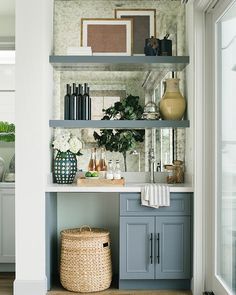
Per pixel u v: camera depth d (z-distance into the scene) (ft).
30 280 12.64
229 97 11.05
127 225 13.08
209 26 12.89
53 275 14.19
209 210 12.84
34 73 12.74
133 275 13.08
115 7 15.23
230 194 11.02
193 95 13.02
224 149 11.64
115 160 14.92
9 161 17.17
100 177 14.75
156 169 14.93
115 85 15.03
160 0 15.20
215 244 12.44
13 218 15.29
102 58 13.66
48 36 13.69
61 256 13.38
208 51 12.88
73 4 15.21
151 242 13.05
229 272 11.14
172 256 13.08
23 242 12.69
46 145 13.30
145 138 14.90
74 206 15.03
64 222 15.05
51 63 13.82
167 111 13.98
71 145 14.08
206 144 12.86
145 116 14.47
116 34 15.19
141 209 13.05
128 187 13.00
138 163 14.92
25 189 12.70
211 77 12.85
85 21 15.19
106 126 13.73
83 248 12.92
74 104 14.06
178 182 14.30
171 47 14.17
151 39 14.05
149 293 12.92
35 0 12.75
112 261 14.96
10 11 15.65
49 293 12.85
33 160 12.73
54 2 15.20
